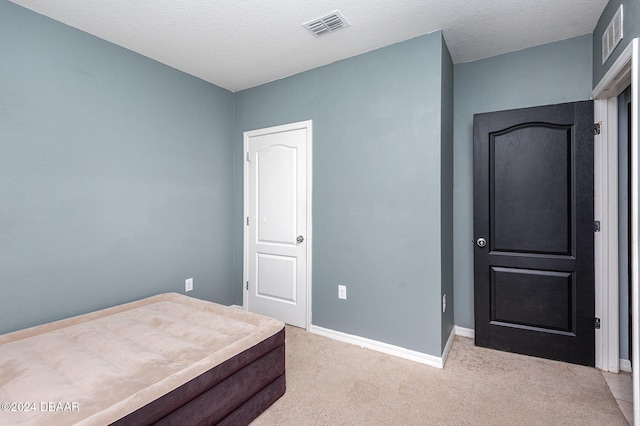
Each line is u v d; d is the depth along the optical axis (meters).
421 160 2.28
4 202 1.87
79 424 1.05
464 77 2.73
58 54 2.08
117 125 2.41
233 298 3.40
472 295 2.71
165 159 2.75
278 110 3.05
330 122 2.71
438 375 2.10
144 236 2.60
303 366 2.22
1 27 1.84
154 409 1.23
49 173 2.05
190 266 2.97
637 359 1.50
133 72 2.51
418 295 2.29
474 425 1.62
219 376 1.49
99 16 2.04
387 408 1.76
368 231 2.50
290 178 2.99
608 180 2.16
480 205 2.50
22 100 1.92
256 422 1.65
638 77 1.50
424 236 2.27
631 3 1.61
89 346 1.71
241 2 1.92
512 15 2.05
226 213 3.33
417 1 1.90
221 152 3.27
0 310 1.86
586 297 2.20
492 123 2.44
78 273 2.20
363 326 2.54
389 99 2.40
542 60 2.44
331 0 1.90
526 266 2.37
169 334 1.88
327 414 1.71
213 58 2.64
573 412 1.71
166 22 2.12
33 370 1.45
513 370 2.16
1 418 1.12
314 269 2.82
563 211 2.26
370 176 2.49
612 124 2.14
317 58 2.63
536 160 2.32
